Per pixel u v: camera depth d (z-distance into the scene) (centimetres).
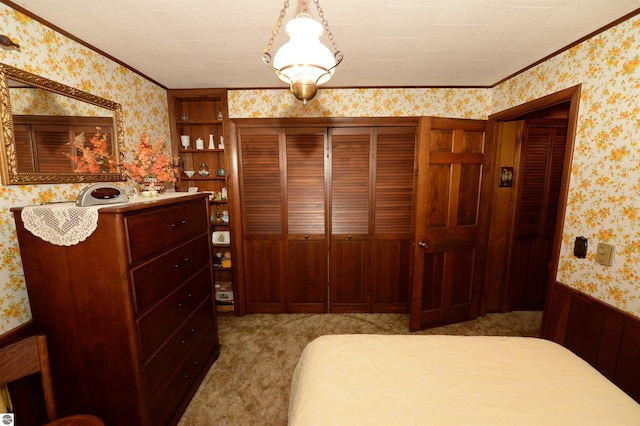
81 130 168
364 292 296
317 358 123
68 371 135
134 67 215
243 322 282
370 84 261
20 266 137
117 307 125
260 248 291
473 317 286
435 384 105
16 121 132
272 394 189
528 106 220
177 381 166
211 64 212
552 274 195
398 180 278
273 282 295
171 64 210
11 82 129
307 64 97
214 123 282
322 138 274
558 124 271
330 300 297
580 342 174
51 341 133
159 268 148
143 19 149
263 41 176
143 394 134
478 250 276
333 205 282
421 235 250
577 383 106
